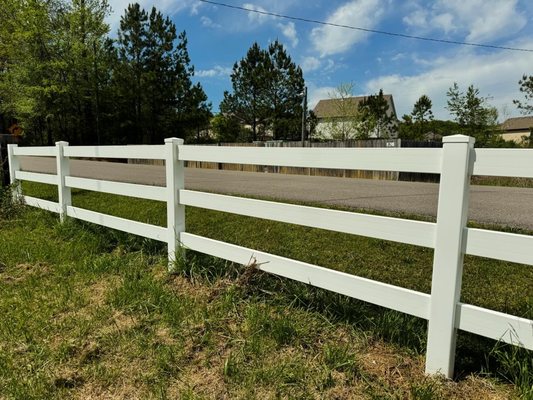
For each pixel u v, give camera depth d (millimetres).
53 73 23531
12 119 22344
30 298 2658
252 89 30516
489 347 2014
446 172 1698
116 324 2275
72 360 1924
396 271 3209
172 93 27562
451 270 1709
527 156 1501
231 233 4375
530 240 1535
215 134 32938
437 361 1775
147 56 26922
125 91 26094
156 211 5469
